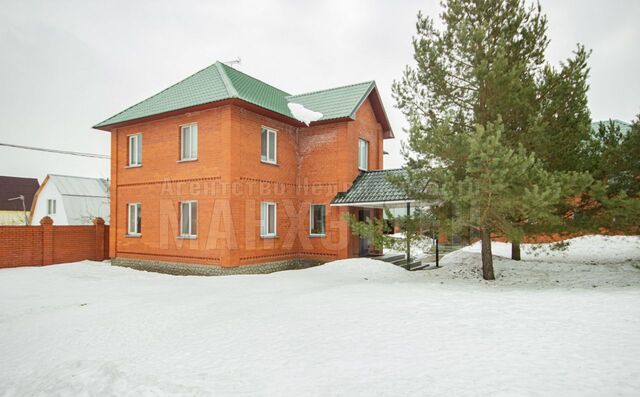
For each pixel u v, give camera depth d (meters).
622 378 3.44
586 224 10.49
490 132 8.33
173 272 13.45
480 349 4.42
